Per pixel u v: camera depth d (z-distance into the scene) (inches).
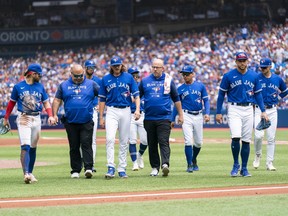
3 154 2058.3
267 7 4685.0
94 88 1243.2
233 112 1216.8
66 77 4483.3
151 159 1266.0
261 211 794.2
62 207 836.0
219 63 4151.1
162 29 4982.8
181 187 1042.1
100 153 2007.9
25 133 1146.0
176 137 2898.6
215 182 1114.7
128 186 1068.5
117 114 1222.3
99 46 5036.9
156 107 1236.5
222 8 4815.5
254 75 1217.4
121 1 5093.5
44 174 1328.7
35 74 1156.5
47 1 5300.2
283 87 1382.9
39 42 5246.1
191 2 4899.1
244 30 4362.7
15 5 5295.3
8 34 5260.8
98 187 1059.9
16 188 1063.0
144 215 772.6
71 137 1237.7
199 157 1774.1
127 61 4512.8
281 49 4033.0
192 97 1375.5
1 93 4136.3
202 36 4549.7
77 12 5246.1
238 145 1215.6
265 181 1119.6
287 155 1815.9
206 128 3695.9
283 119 3563.0
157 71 1240.8
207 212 789.2
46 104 1179.9
